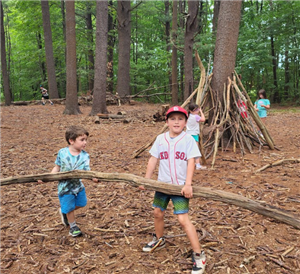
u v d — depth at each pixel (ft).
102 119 38.06
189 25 44.19
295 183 13.73
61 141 26.30
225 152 20.03
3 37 56.65
